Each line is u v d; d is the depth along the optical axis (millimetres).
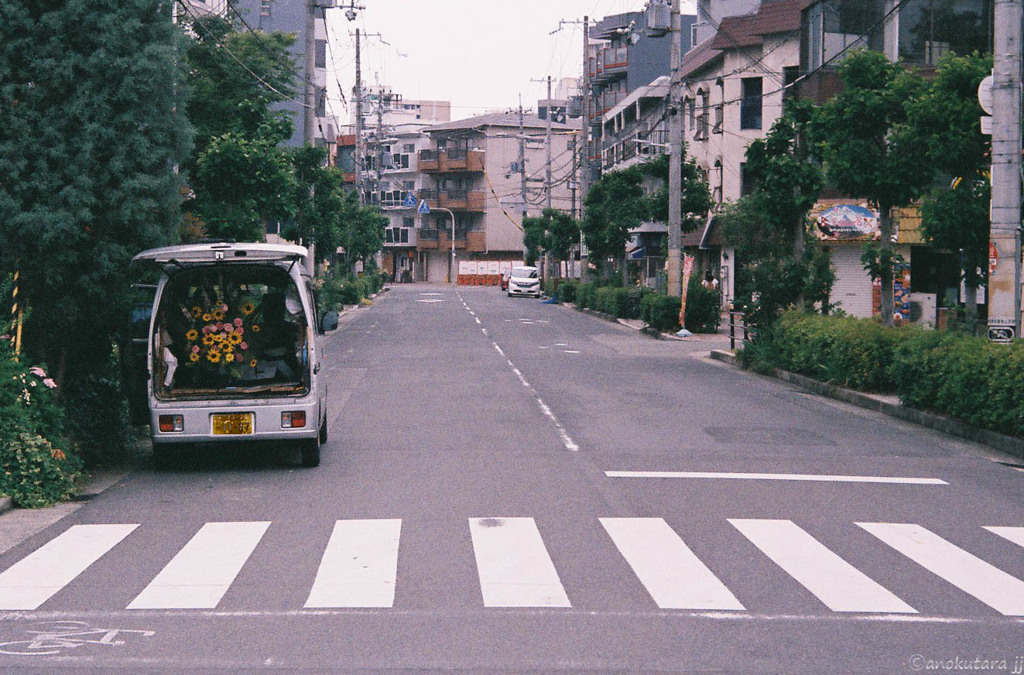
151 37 10742
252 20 49188
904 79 18625
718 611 5969
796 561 7141
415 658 5125
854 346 17328
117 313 10781
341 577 6625
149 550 7395
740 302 23094
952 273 31172
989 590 6516
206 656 5156
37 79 10281
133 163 10555
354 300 48812
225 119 25875
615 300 39469
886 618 5883
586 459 11289
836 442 12766
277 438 10375
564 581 6566
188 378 10992
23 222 9961
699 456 11578
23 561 7102
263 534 7859
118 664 5051
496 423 14008
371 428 13586
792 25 38719
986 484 10234
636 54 66312
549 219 59750
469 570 6797
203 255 10336
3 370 9367
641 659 5133
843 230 31562
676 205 32625
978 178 17609
